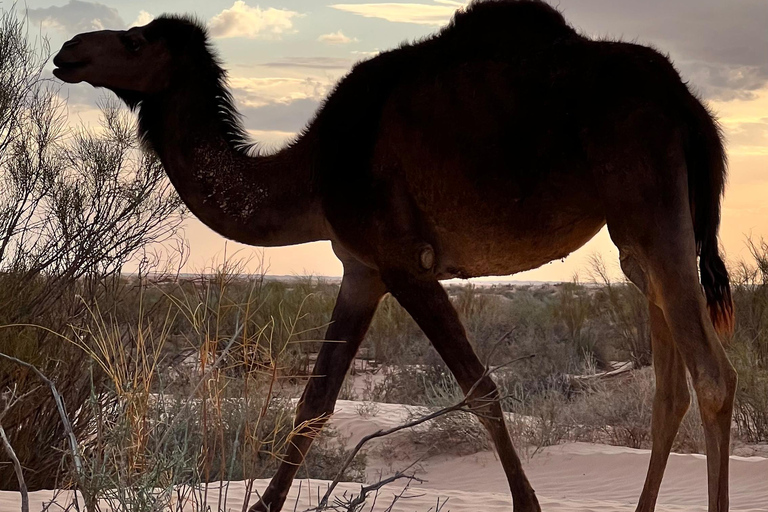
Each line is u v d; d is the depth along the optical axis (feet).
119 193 36.04
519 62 19.72
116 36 22.26
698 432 44.75
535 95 19.38
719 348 18.28
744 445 45.85
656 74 19.29
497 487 39.83
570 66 19.40
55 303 31.83
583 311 74.08
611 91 19.02
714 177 19.48
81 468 13.96
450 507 25.43
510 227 19.76
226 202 21.66
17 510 20.71
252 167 21.71
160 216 36.99
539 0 20.24
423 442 46.73
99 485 14.48
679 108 19.17
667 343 20.72
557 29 20.08
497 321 75.41
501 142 19.40
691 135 19.19
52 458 28.09
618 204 18.75
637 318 69.21
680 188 18.74
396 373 66.80
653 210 18.56
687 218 18.72
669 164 18.71
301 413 21.48
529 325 73.31
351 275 22.04
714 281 19.57
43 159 36.70
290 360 43.73
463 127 19.58
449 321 19.92
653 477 20.89
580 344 71.41
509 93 19.52
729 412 18.11
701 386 18.02
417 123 19.92
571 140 19.15
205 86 22.24
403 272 20.03
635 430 47.55
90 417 28.60
